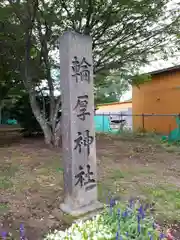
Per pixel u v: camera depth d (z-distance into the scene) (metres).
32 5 5.70
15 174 4.48
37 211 2.93
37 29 6.66
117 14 5.97
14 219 2.73
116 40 7.10
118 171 4.65
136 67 8.67
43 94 8.72
